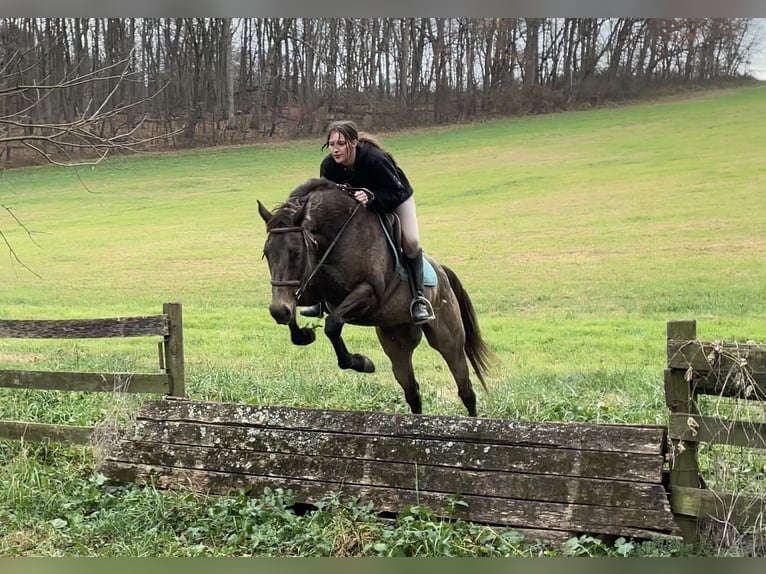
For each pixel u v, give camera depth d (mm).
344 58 30609
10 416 7008
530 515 4191
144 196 32812
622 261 19812
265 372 9461
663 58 48094
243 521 4414
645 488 4016
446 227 25031
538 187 29688
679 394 4031
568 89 46562
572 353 11453
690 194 26656
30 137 7277
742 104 42094
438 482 4445
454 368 6270
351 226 5047
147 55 35875
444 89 44781
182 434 5203
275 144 40969
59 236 27062
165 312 5652
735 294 15945
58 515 4746
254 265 21953
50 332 5918
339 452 4742
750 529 3854
